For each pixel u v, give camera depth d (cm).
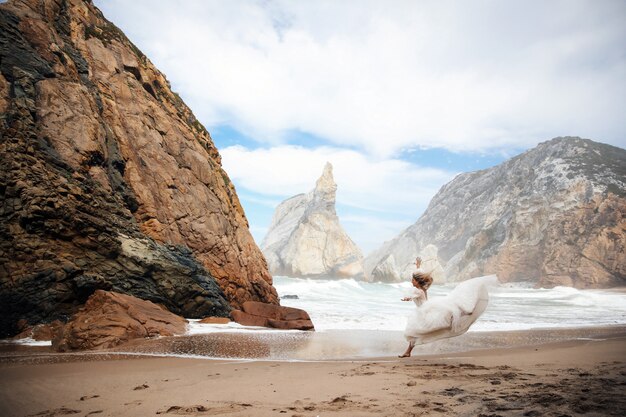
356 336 1121
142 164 1659
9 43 1349
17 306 1015
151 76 2020
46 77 1403
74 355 732
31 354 740
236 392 435
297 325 1274
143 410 367
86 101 1473
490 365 606
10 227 1063
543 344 962
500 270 7012
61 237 1150
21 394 436
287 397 407
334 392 426
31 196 1095
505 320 1698
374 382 476
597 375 501
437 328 654
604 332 1263
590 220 6259
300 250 7319
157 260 1334
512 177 8694
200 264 1538
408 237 11388
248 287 1862
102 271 1191
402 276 8156
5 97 1229
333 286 4538
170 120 1906
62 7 1702
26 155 1163
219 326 1236
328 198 7650
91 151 1385
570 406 338
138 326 942
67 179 1245
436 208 11600
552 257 6316
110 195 1391
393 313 1916
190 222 1700
